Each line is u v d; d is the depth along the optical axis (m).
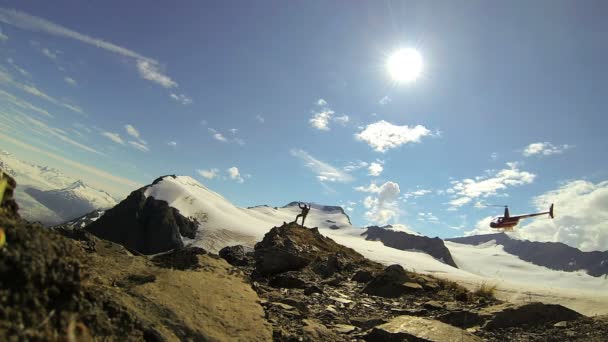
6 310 3.62
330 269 20.42
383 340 9.20
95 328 4.48
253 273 19.05
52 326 3.91
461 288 17.09
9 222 4.29
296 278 15.95
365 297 14.92
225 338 6.51
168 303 6.81
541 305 11.85
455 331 9.67
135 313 5.97
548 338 10.20
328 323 10.38
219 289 8.23
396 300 14.80
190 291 7.59
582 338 9.83
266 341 6.92
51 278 4.17
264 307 9.08
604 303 21.66
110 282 7.03
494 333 10.81
